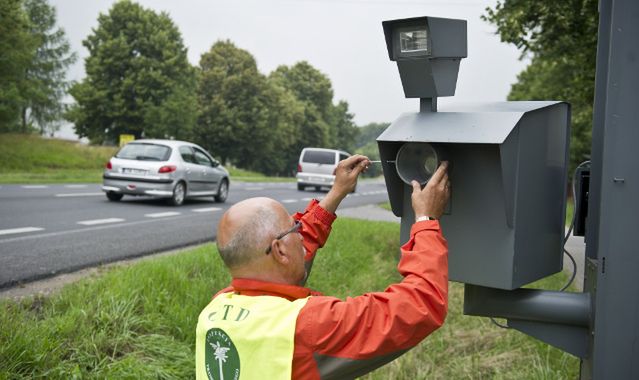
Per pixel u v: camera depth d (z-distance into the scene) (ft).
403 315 5.56
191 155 55.16
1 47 131.03
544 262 7.69
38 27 209.15
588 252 7.80
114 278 17.80
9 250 26.61
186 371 13.01
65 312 15.11
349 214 57.31
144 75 197.36
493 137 6.59
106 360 12.58
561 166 8.00
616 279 6.68
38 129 208.85
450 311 19.10
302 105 331.16
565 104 8.00
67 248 27.76
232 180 140.56
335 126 381.19
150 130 168.04
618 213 6.63
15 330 12.53
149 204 52.03
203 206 53.52
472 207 7.06
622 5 6.49
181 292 17.54
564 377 12.91
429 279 5.74
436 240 6.06
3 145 121.39
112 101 201.05
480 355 15.05
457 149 7.02
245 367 5.60
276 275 5.93
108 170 51.75
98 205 48.73
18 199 50.49
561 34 40.96
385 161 7.34
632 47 6.49
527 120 7.01
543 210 7.56
